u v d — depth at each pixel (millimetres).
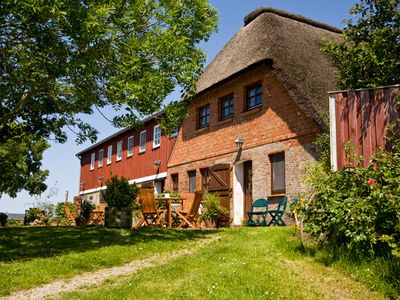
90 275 6457
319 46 15727
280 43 14008
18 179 24922
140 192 12172
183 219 12492
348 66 9523
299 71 12820
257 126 13891
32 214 27062
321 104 11836
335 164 7734
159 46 8898
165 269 6109
